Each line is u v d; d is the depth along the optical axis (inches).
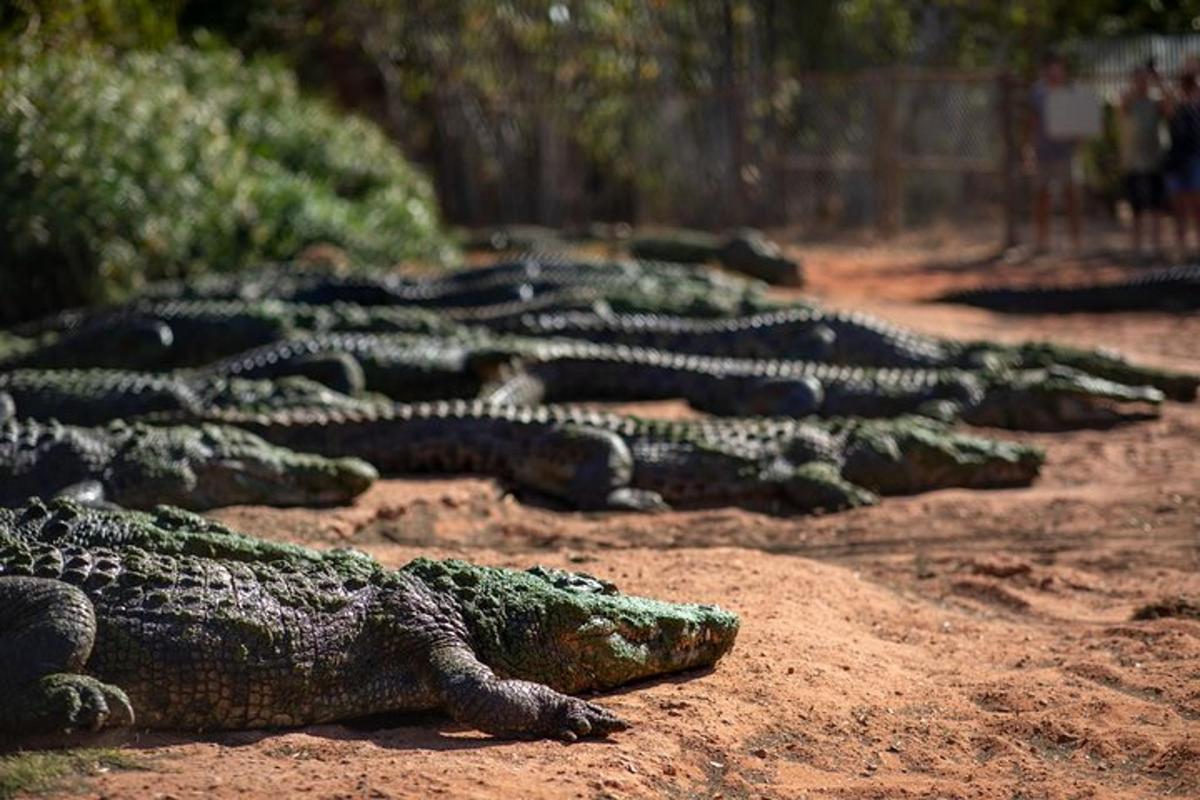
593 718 216.5
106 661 204.5
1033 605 304.8
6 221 660.1
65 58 728.3
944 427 445.4
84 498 335.0
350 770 197.8
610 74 1145.4
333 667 215.0
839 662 257.4
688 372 504.7
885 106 1059.9
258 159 849.5
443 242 917.8
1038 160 927.7
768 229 1132.5
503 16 1136.2
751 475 395.5
